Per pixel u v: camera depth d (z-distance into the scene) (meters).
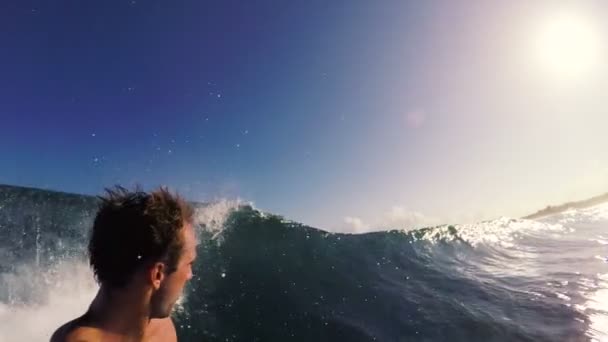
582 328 1.94
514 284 2.65
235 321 2.06
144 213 0.69
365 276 2.74
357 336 1.96
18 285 2.15
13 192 2.73
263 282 2.50
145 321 0.71
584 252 3.48
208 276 2.50
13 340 1.78
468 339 1.95
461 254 3.43
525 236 4.20
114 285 0.69
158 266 0.69
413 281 2.72
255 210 3.43
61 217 2.71
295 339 1.94
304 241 3.13
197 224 3.11
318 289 2.47
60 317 1.98
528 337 1.91
